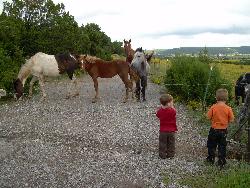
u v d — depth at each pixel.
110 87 22.25
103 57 37.06
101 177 8.27
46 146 10.43
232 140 10.07
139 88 17.12
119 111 15.02
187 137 11.49
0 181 8.02
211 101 15.99
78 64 16.80
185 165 8.98
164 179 8.15
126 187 7.77
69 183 7.95
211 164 8.97
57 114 14.45
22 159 9.38
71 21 27.58
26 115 14.26
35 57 16.97
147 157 9.60
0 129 12.22
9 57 18.39
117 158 9.49
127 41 18.98
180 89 17.67
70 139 11.20
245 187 7.20
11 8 24.38
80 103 16.64
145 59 16.86
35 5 24.56
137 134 11.78
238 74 27.05
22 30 23.50
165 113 9.41
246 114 10.17
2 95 16.28
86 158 9.51
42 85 17.16
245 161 9.11
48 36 24.66
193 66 17.34
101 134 11.73
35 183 7.94
